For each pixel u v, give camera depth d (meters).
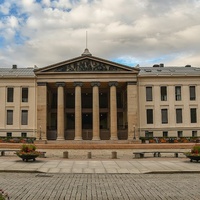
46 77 74.31
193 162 32.94
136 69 74.44
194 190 17.92
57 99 78.12
